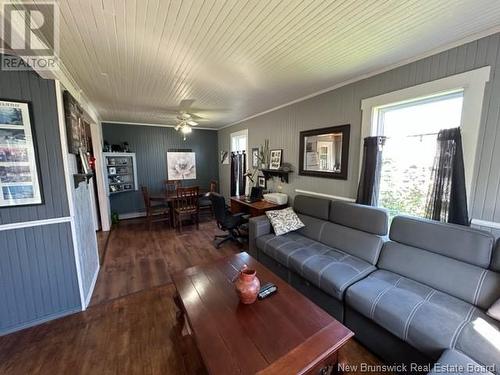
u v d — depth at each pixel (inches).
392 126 94.7
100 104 149.0
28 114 70.7
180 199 182.5
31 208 74.4
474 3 53.7
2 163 68.7
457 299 61.3
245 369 40.3
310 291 84.4
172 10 55.4
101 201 179.5
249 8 55.2
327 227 104.7
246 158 203.2
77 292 84.3
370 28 64.4
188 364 62.4
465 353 45.4
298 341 46.5
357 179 106.7
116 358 64.4
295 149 142.7
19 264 74.2
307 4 54.1
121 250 143.1
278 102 145.7
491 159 67.2
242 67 90.9
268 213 120.9
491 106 66.4
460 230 67.3
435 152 77.7
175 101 142.6
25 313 76.0
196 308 56.6
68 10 54.1
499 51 64.1
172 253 138.7
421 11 56.9
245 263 81.7
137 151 224.8
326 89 118.4
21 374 59.7
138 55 79.2
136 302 90.4
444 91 76.0
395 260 77.7
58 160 77.2
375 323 62.2
